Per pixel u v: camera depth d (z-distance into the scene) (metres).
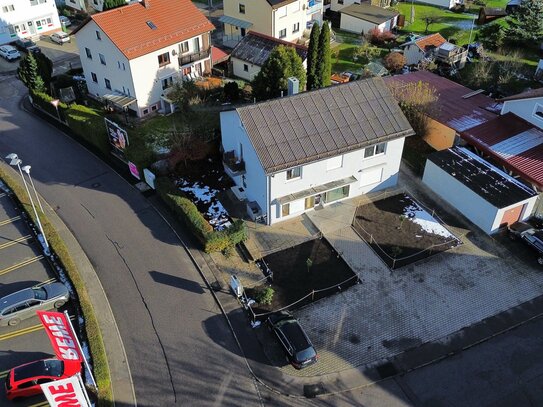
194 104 50.25
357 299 33.03
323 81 48.94
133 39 49.22
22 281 34.84
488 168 39.66
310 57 47.78
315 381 28.69
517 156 39.94
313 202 39.12
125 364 29.62
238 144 38.47
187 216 37.25
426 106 45.97
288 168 34.94
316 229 38.00
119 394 28.11
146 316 32.25
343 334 31.02
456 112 46.47
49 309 32.84
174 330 31.42
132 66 48.75
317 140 36.38
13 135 49.88
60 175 44.47
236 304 32.84
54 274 35.31
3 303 31.62
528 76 57.66
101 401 27.38
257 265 35.34
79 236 38.19
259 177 36.62
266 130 35.78
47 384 23.25
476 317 31.88
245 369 29.34
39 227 38.53
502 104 47.50
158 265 35.66
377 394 28.05
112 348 30.44
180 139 44.81
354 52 64.50
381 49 65.25
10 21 66.56
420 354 29.91
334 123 37.19
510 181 38.28
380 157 39.12
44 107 52.50
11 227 39.25
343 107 37.81
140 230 38.53
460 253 36.00
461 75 58.62
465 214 38.97
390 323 31.59
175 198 38.78
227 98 52.41
